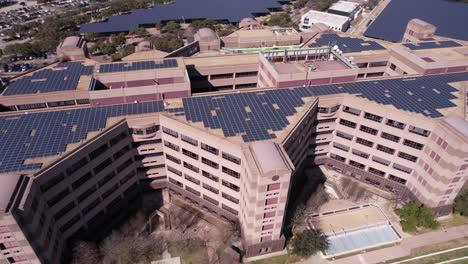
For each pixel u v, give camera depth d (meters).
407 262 74.88
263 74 103.88
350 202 90.75
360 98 85.19
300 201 90.25
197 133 72.56
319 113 87.12
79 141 69.25
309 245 73.19
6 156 64.44
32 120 75.75
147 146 81.88
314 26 145.88
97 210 77.69
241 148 66.81
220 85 112.56
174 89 85.50
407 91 90.81
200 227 83.25
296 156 83.56
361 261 75.25
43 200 62.22
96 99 82.88
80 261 70.31
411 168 85.25
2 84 91.25
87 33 193.25
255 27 155.62
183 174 83.75
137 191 89.06
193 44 124.38
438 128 75.06
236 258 73.12
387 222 83.88
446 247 78.19
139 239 79.06
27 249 57.34
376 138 86.44
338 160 97.75
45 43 171.88
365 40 125.31
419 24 127.19
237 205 77.62
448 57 106.12
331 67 96.69
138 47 125.44
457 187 78.44
